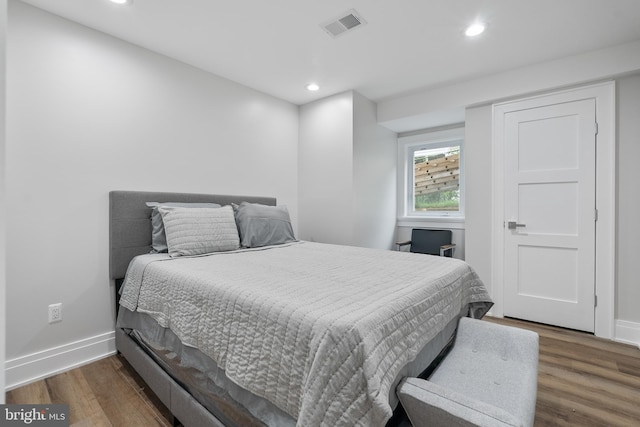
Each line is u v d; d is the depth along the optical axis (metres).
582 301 2.47
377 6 1.84
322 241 3.34
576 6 1.82
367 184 3.36
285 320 0.98
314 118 3.40
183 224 2.05
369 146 3.39
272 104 3.25
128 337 1.88
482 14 1.91
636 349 2.17
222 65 2.57
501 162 2.80
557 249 2.57
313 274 1.50
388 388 0.87
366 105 3.32
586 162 2.44
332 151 3.24
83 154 1.97
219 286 1.27
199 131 2.61
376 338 0.91
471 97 2.88
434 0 1.78
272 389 0.96
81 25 1.96
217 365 1.17
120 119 2.14
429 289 1.33
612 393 1.66
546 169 2.60
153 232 2.14
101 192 2.05
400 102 3.32
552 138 2.57
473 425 0.82
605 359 2.03
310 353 0.87
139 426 1.41
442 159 3.78
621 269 2.33
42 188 1.81
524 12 1.89
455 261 1.89
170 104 2.42
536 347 1.38
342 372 0.82
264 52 2.37
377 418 0.78
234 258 1.95
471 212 2.96
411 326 1.11
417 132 3.83
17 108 1.72
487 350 1.46
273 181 3.27
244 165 2.98
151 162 2.31
